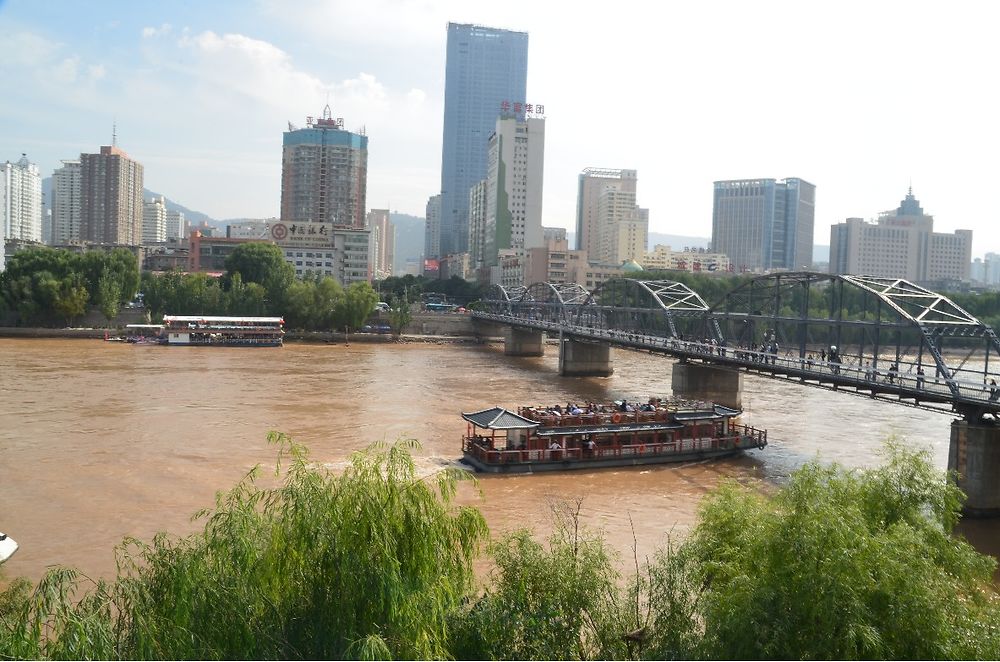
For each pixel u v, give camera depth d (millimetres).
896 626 19969
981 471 51656
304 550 19781
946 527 28328
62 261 176375
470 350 176125
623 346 113500
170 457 61812
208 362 129500
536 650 21562
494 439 66375
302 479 21266
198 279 188875
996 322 163500
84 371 112000
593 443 63500
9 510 47906
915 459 29594
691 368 93000
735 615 20859
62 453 62438
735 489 31312
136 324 176750
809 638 20031
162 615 18406
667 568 26266
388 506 20625
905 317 62406
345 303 185000
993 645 20125
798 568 21125
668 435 67062
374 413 84375
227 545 19734
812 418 88375
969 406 53406
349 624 18906
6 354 131375
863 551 21406
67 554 40688
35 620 16562
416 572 20516
